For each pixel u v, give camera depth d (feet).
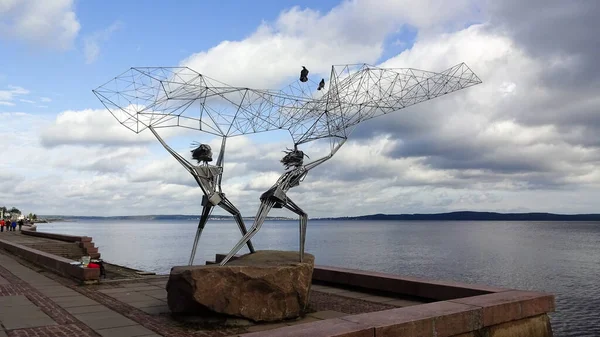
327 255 180.65
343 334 20.77
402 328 22.65
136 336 26.27
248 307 29.09
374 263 149.79
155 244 244.63
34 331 27.27
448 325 24.43
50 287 44.11
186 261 145.48
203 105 35.14
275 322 29.73
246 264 31.19
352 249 212.84
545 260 156.87
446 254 182.29
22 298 38.29
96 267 46.50
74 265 48.49
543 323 29.48
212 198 33.53
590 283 106.63
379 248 218.38
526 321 28.58
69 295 39.73
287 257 34.04
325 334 20.54
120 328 28.02
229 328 28.19
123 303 35.96
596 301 86.84
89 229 555.28
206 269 28.86
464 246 229.25
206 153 33.60
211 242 265.75
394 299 37.42
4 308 34.14
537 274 121.19
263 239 312.71
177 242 265.75
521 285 104.42
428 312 24.82
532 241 274.36
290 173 34.32
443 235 374.02
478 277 116.37
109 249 202.80
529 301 28.58
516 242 263.70
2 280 48.93
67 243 96.58
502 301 27.78
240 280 29.12
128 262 142.41
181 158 33.24
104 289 42.83
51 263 56.65
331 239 313.32
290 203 34.04
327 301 36.68
